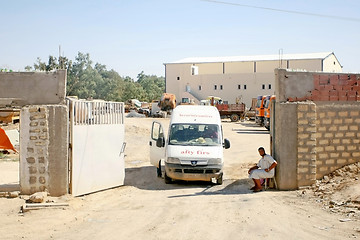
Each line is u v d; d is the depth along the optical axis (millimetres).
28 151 10648
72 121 10844
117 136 12922
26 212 9273
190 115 14570
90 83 92938
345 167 12000
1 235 7566
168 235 7504
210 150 13195
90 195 11477
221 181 13211
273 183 12367
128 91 107688
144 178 14703
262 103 42594
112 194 11758
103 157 12273
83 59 94312
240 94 84250
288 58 84812
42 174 10641
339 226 7730
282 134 11781
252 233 7500
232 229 7812
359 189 10141
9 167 16359
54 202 10086
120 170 13070
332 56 88438
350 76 12086
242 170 16172
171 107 57500
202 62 90000
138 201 10727
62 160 10672
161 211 9492
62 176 10656
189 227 8031
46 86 10789
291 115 11773
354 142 12078
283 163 11797
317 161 11984
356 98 12086
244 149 23531
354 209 8875
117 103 12938
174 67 90125
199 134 13875
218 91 85875
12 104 10719
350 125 12070
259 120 43062
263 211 9266
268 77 82312
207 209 9602
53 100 10797
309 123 11766
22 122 10656
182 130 14016
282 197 10828
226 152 22312
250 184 13141
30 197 10062
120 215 9172
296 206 9688
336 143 12039
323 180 11867
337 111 12031
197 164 12805
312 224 7996
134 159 19922
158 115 56438
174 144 13539
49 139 10648
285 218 8547
